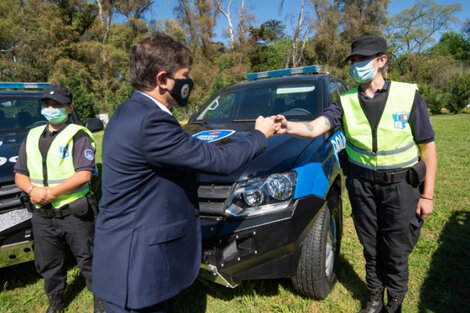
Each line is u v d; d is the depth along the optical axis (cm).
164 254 133
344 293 246
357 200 207
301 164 205
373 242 212
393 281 206
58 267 235
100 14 3194
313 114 291
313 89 320
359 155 198
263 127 167
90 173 218
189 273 145
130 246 130
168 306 154
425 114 180
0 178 246
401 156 184
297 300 236
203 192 197
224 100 349
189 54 141
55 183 214
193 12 3256
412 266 274
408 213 190
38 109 405
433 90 2355
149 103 133
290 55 3381
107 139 132
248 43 3422
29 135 229
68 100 218
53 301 239
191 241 146
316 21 3083
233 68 2956
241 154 142
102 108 2655
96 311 212
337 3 3291
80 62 2980
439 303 230
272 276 198
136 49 133
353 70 184
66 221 217
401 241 197
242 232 187
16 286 282
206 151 131
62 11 2998
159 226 132
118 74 3067
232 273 192
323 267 218
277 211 190
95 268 140
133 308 130
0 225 238
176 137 126
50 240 225
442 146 780
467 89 2264
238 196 190
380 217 203
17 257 248
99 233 140
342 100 203
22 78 2741
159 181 132
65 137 216
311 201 199
